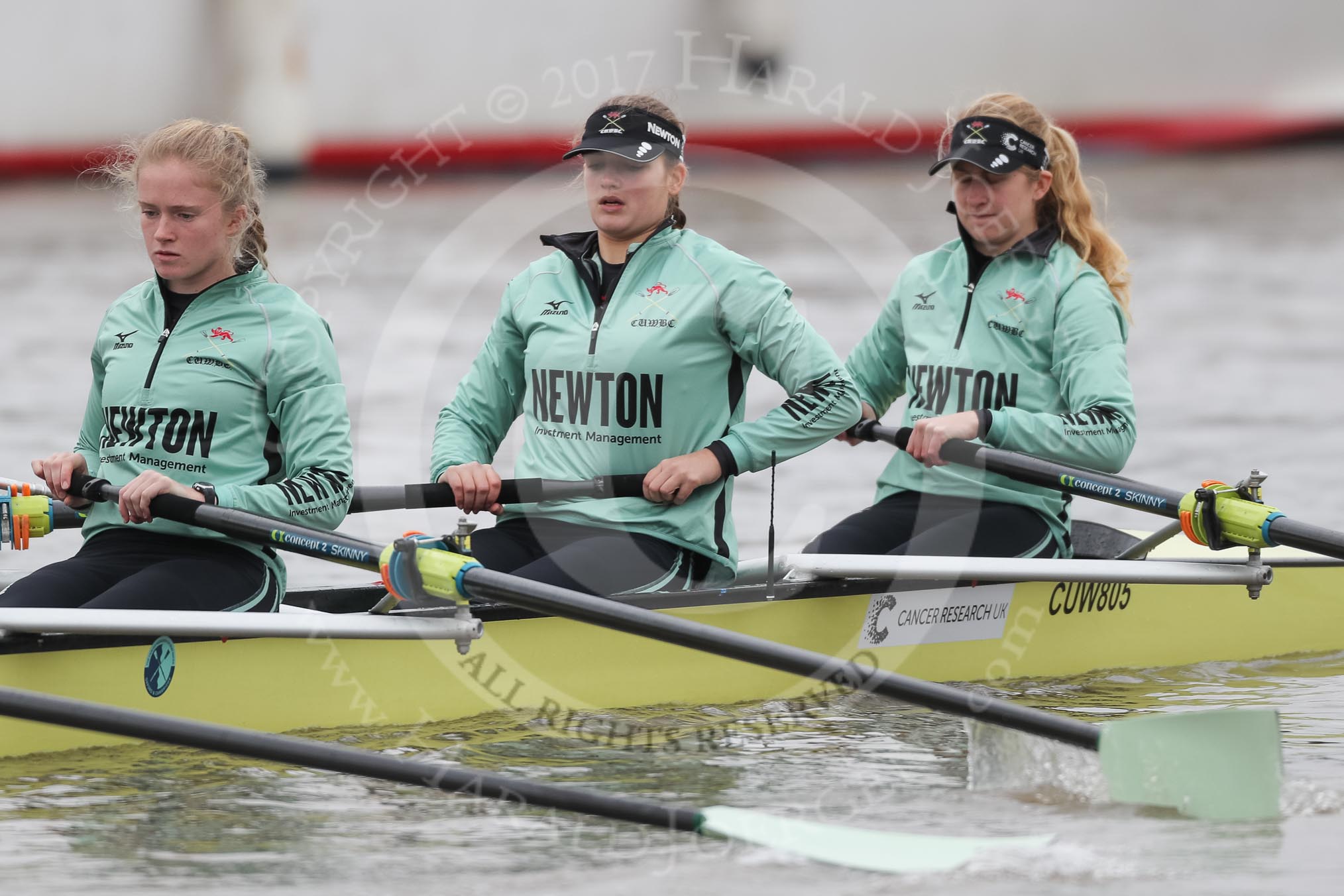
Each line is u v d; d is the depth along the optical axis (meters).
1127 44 150.62
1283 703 24.69
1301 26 152.62
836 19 133.75
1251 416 47.91
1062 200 26.89
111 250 83.31
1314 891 16.38
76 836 17.58
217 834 17.77
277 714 21.22
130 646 20.19
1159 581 25.30
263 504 20.28
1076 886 16.61
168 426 20.81
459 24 130.38
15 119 128.25
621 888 16.41
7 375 50.31
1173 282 76.38
